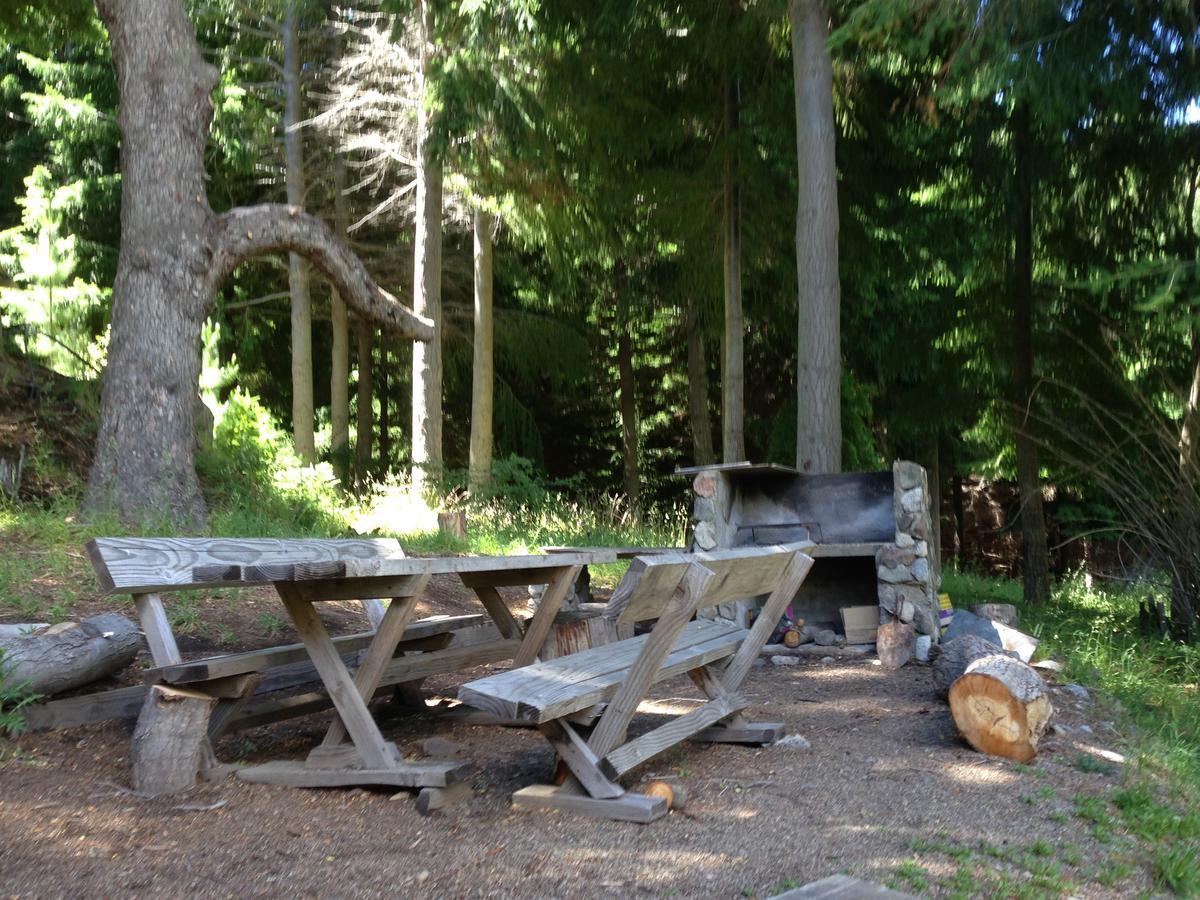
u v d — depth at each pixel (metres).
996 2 8.94
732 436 13.98
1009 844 3.88
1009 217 12.61
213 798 4.01
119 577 4.33
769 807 4.14
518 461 15.95
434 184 15.29
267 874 3.32
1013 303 12.88
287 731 5.18
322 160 19.59
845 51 11.68
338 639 5.05
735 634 5.51
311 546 5.49
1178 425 10.80
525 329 20.75
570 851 3.59
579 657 4.59
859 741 5.27
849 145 13.48
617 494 26.47
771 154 14.19
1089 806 4.37
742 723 5.23
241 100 17.70
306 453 18.05
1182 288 8.45
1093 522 20.25
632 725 5.51
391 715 5.66
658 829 3.84
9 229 18.48
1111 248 12.04
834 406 10.39
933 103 11.26
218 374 13.51
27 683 4.53
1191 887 3.77
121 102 9.63
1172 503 9.22
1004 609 8.40
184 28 9.74
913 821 4.05
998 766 4.83
